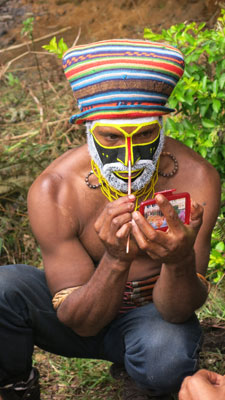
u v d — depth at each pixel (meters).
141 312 2.29
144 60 2.04
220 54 3.41
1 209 3.96
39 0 7.14
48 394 2.74
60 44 3.46
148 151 2.09
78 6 6.86
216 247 3.17
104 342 2.38
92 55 2.06
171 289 2.08
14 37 6.55
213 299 3.22
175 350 2.14
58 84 5.51
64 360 2.95
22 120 5.03
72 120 2.19
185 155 2.28
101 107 2.04
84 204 2.25
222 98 3.44
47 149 4.45
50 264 2.23
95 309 2.11
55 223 2.21
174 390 2.21
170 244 1.92
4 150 4.50
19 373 2.33
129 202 1.95
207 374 1.77
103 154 2.10
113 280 2.06
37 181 2.26
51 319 2.33
